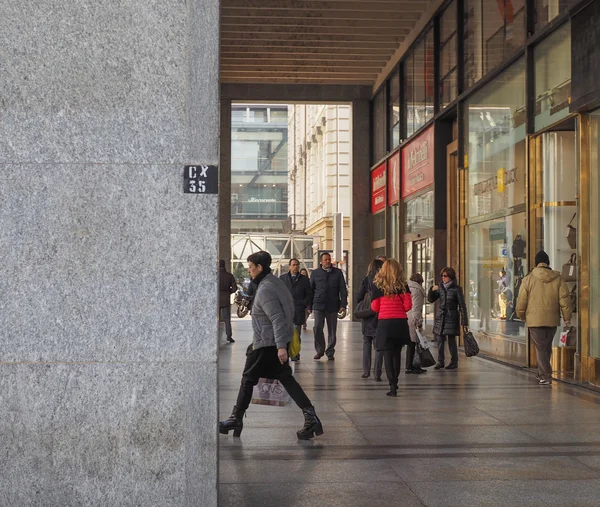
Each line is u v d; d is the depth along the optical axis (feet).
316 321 51.13
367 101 93.50
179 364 16.16
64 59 16.17
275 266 152.35
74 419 16.07
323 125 152.05
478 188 55.88
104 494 16.11
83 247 16.12
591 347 39.01
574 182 43.42
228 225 94.84
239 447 24.63
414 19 69.82
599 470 21.85
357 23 71.56
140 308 16.16
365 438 25.96
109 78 16.19
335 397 34.81
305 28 72.69
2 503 16.02
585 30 37.63
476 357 53.67
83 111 16.17
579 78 38.34
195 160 16.21
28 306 16.06
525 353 46.57
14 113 16.12
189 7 16.28
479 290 55.77
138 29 16.22
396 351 35.55
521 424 28.37
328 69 86.69
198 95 16.24
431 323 68.23
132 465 16.14
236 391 36.14
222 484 20.30
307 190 192.65
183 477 16.17
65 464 16.06
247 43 76.79
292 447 24.64
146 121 16.20
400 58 77.51
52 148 16.14
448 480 20.77
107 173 16.16
